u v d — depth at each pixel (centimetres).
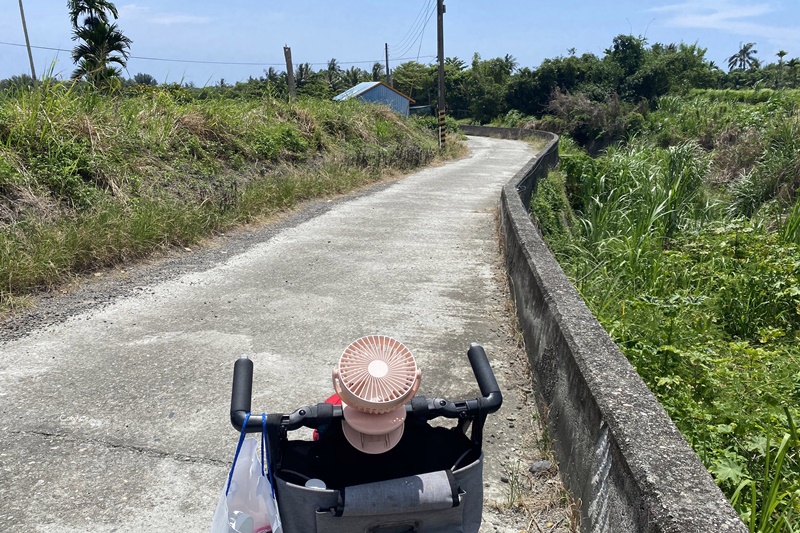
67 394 432
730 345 584
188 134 1214
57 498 325
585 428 310
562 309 429
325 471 199
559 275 515
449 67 6588
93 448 369
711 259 950
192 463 359
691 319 664
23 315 577
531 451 381
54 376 459
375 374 186
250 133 1391
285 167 1366
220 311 611
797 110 2258
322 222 1069
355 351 193
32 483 336
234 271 754
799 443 395
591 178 1708
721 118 2734
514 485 346
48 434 382
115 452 366
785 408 388
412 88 6862
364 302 654
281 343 535
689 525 199
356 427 189
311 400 437
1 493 326
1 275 610
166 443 377
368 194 1402
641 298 702
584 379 323
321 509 189
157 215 839
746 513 346
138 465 355
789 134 1912
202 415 409
